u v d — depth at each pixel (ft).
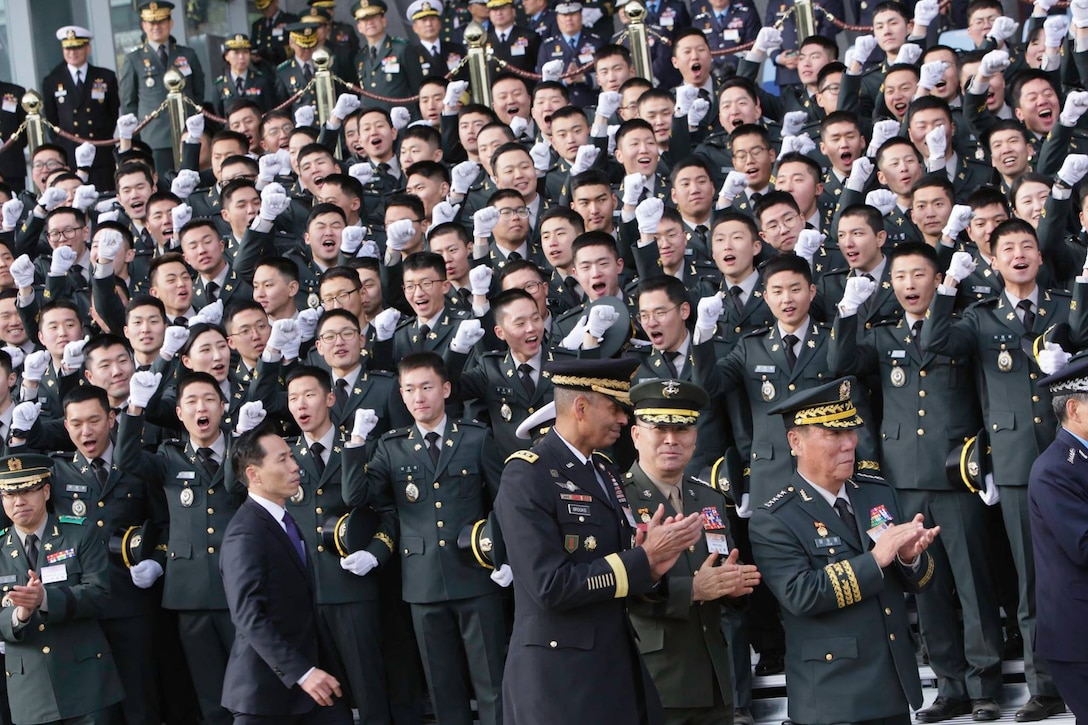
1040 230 72.90
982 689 62.95
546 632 45.47
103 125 135.44
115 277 89.76
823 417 49.49
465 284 83.76
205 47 160.97
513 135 99.35
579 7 124.26
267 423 56.80
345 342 72.64
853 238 73.31
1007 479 63.72
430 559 65.92
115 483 69.97
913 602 71.36
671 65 124.67
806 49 106.73
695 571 50.24
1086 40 93.45
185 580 68.39
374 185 103.30
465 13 137.80
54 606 63.77
